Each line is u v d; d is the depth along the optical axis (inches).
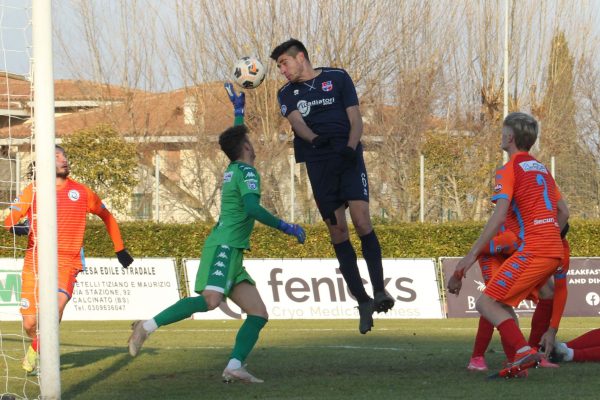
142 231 1786.4
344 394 550.0
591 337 713.6
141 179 2378.2
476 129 2874.0
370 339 1033.5
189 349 890.7
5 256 1679.4
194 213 2401.6
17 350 933.2
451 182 2444.6
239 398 538.6
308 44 2832.2
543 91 3174.2
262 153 2470.5
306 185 2426.2
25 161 811.4
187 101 2753.4
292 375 655.1
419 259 1546.5
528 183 609.0
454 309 1534.2
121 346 962.1
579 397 523.5
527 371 631.2
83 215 736.3
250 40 2751.0
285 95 673.6
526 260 601.3
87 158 2261.3
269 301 1513.3
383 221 2169.0
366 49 2842.0
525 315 1524.4
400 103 2738.7
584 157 2891.2
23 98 677.9
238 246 625.6
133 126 2741.1
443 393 546.6
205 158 2486.5
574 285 1531.7
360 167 660.7
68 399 547.8
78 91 2960.1
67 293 724.0
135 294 1534.2
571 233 1809.8
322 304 1518.2
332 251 1796.3
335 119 658.2
